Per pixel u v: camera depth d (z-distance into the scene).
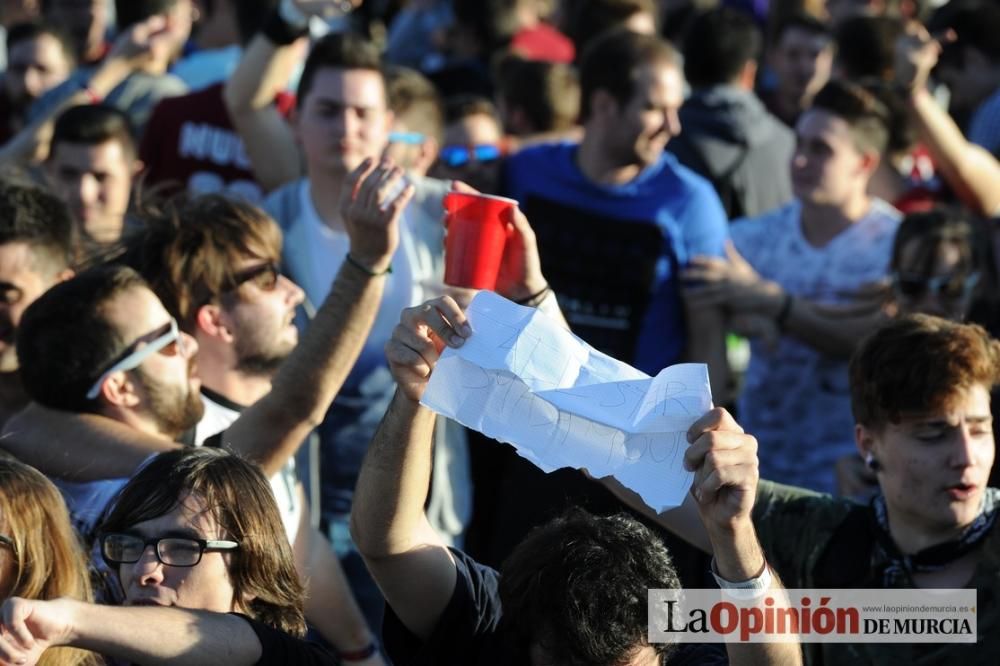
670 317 12.68
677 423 5.58
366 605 11.61
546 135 15.89
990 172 13.65
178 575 6.66
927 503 7.71
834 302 13.24
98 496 7.80
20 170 12.28
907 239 11.76
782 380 12.95
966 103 17.19
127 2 16.52
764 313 12.41
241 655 6.14
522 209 12.79
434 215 11.80
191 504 6.70
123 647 5.79
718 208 12.90
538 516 11.29
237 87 13.03
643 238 12.53
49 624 5.57
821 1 21.19
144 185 14.45
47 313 8.19
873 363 7.87
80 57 20.28
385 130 12.09
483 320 5.85
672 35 21.23
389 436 6.43
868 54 16.16
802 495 8.23
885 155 14.62
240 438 8.26
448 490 11.54
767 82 19.97
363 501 6.55
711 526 5.64
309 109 11.83
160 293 9.20
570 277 12.60
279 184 13.39
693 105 15.12
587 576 6.01
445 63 19.19
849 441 12.75
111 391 8.17
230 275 9.23
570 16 21.86
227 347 9.32
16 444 8.12
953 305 11.68
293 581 7.05
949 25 16.97
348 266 8.21
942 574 7.85
